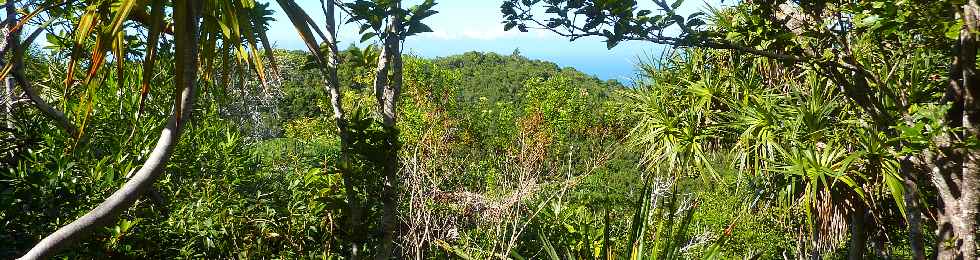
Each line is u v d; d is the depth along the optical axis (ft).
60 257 11.82
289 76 69.05
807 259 23.47
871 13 10.02
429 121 24.45
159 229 14.60
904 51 12.90
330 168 14.01
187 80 5.73
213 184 16.12
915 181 13.52
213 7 6.50
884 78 13.82
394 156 11.80
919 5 9.64
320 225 15.67
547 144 23.25
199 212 15.25
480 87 153.07
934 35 10.78
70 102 15.02
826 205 16.97
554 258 12.51
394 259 16.48
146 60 5.87
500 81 155.43
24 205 12.86
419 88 57.21
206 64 6.93
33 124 15.74
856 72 12.53
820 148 16.43
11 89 15.78
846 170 15.19
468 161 22.88
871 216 17.97
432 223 16.97
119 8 5.72
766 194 20.40
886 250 20.22
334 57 10.66
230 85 19.03
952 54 11.45
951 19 9.61
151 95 16.14
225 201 16.12
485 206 17.49
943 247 11.82
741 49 12.15
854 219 17.37
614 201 22.09
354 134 11.35
